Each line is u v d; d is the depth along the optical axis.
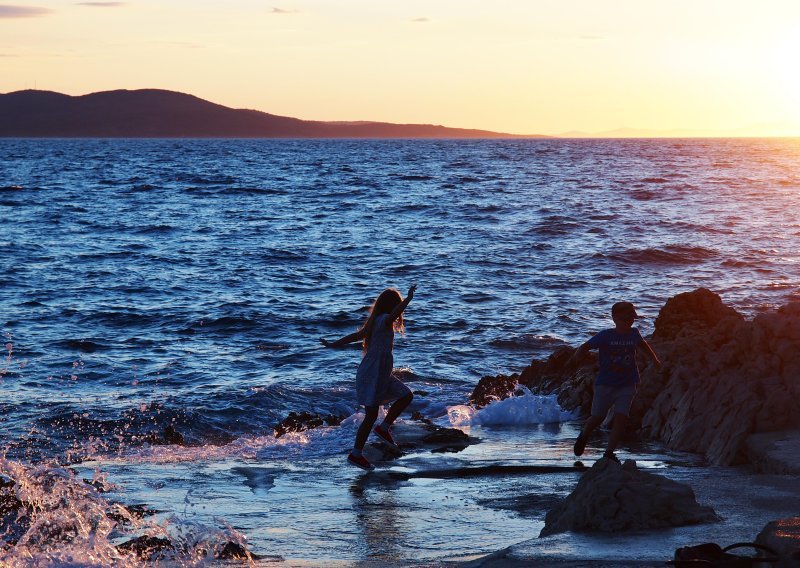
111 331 19.00
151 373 14.93
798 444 8.34
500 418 11.58
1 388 13.47
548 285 25.41
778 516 6.27
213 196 63.69
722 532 5.82
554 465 8.86
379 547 6.38
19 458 9.73
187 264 30.34
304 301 23.22
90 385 13.91
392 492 8.06
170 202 58.03
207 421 11.66
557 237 37.50
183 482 8.47
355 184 77.75
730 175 91.12
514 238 37.41
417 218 46.88
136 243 36.16
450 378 14.91
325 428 11.18
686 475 7.93
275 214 49.81
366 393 9.12
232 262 30.91
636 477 6.46
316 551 6.30
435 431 10.68
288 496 7.95
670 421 10.09
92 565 5.82
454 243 35.97
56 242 35.97
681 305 13.38
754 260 29.67
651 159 144.62
